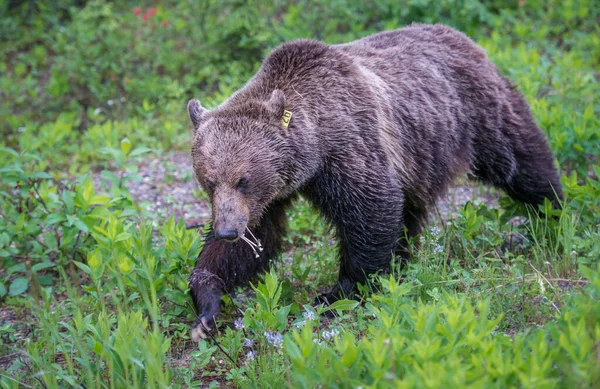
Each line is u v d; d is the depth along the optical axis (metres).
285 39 19.88
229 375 8.38
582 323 6.63
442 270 10.00
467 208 10.96
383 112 10.48
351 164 9.88
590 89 16.33
